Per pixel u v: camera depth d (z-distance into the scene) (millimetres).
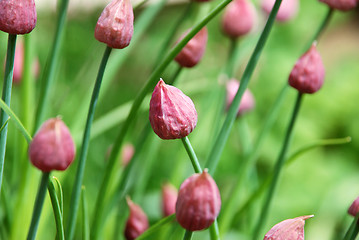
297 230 474
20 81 635
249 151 662
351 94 1260
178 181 668
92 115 522
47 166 456
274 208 1008
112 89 1006
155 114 484
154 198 739
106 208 592
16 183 669
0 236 622
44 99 587
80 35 864
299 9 1469
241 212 616
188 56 545
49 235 708
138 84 1123
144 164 644
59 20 577
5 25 482
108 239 647
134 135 777
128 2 492
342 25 1851
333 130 1238
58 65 661
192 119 486
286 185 1075
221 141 543
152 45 1168
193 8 655
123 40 494
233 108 539
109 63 650
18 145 657
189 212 458
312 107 1221
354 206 502
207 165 546
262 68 1247
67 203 689
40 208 473
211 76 1055
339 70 1396
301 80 539
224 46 1197
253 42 713
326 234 903
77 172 532
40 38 936
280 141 1135
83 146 527
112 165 552
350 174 1148
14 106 841
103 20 492
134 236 577
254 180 748
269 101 1206
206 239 661
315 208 1034
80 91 783
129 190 683
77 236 664
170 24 1204
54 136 452
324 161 1172
